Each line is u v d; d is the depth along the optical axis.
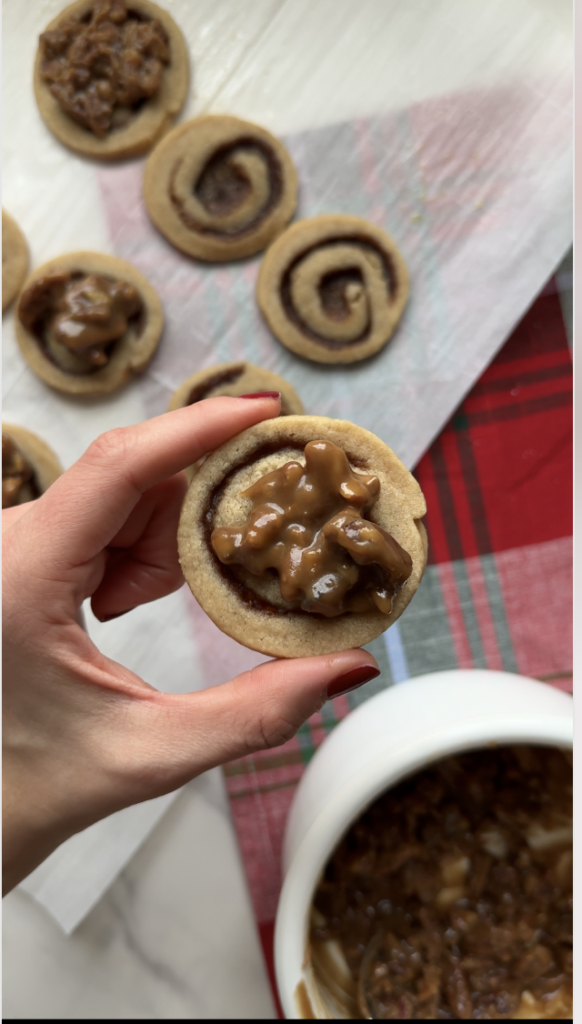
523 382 0.34
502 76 0.33
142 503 0.27
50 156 0.33
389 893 0.27
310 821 0.24
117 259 0.33
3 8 0.33
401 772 0.23
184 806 0.32
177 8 0.33
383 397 0.33
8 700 0.22
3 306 0.33
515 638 0.33
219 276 0.34
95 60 0.32
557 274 0.34
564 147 0.33
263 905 0.32
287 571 0.19
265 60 0.33
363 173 0.33
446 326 0.33
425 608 0.33
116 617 0.30
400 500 0.20
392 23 0.33
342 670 0.20
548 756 0.27
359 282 0.33
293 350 0.33
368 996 0.26
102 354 0.32
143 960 0.32
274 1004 0.32
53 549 0.22
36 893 0.32
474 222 0.33
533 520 0.34
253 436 0.21
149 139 0.33
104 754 0.22
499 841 0.28
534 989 0.27
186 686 0.32
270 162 0.33
